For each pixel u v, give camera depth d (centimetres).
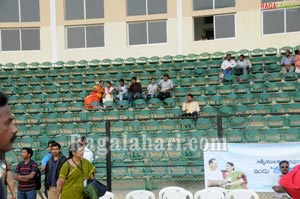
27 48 2769
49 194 1027
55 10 2767
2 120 244
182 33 2639
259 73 2233
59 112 2161
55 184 1020
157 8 2689
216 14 2606
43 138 1792
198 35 2689
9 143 247
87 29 2755
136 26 2711
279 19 2509
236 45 2556
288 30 2494
